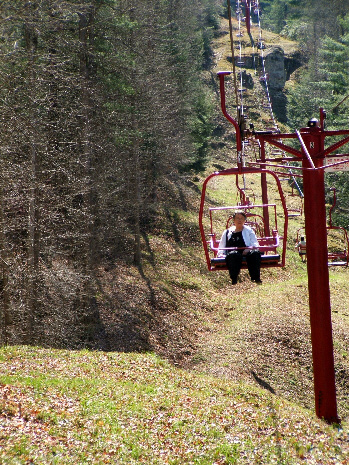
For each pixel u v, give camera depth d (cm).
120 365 1360
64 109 2038
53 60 1845
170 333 2303
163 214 3772
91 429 896
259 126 7006
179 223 3731
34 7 1755
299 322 2295
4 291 1662
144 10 2898
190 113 4281
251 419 1066
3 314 1756
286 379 1859
